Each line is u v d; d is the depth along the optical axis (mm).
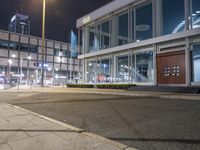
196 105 9406
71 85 30844
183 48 17312
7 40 60875
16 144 4195
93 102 11125
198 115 6941
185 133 4887
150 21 21531
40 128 5457
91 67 29172
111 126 5766
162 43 19094
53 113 7984
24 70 63781
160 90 16812
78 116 7281
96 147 3961
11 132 5078
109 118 6816
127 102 10852
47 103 11148
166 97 12766
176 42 17875
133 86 20516
